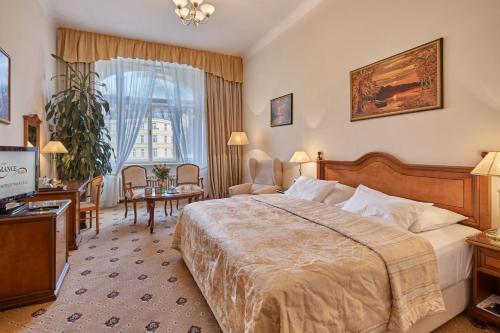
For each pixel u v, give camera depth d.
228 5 4.05
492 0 2.11
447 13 2.39
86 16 4.37
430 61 2.51
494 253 1.80
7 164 2.15
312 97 4.04
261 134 5.48
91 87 4.90
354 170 3.29
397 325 1.47
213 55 5.92
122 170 5.01
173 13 4.28
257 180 5.07
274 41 4.92
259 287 1.30
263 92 5.36
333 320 1.32
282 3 4.01
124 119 5.38
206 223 2.29
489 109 2.15
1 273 2.04
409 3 2.68
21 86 3.21
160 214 4.93
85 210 3.71
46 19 4.16
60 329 1.83
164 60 5.50
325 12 3.73
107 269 2.72
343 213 2.41
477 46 2.20
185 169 5.48
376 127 3.06
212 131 5.96
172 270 2.70
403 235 1.82
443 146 2.45
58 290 2.27
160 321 1.91
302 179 3.65
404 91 2.74
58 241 2.34
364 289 1.44
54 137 4.33
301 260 1.51
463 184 2.28
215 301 1.78
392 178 2.85
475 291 1.92
